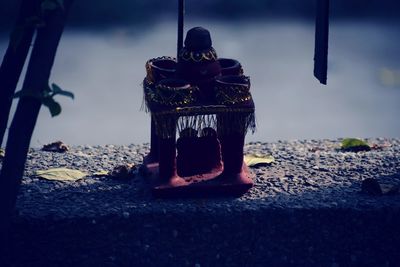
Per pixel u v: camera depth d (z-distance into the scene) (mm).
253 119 1147
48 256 1137
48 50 1045
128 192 1201
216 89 1136
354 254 1151
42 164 1310
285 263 1146
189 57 1139
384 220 1150
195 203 1160
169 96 1126
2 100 1108
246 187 1174
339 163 1299
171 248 1142
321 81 1176
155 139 1231
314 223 1147
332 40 2758
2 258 1110
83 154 1359
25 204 1167
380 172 1265
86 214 1141
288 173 1261
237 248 1145
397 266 1153
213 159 1197
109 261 1138
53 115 1043
